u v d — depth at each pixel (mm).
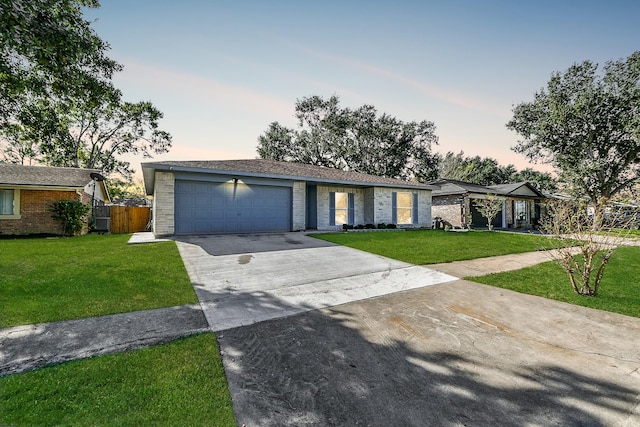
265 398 2316
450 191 19891
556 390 2500
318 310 4320
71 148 25453
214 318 3904
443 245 10500
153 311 4066
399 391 2455
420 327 3785
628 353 3154
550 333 3645
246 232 12273
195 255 7602
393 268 6961
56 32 5852
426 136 34594
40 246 8883
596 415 2182
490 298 4973
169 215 10727
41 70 7746
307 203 15156
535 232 18203
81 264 6379
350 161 35344
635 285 5855
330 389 2459
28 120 11797
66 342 3115
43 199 12805
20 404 2127
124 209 16562
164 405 2178
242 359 2906
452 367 2850
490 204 17984
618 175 22562
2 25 5105
